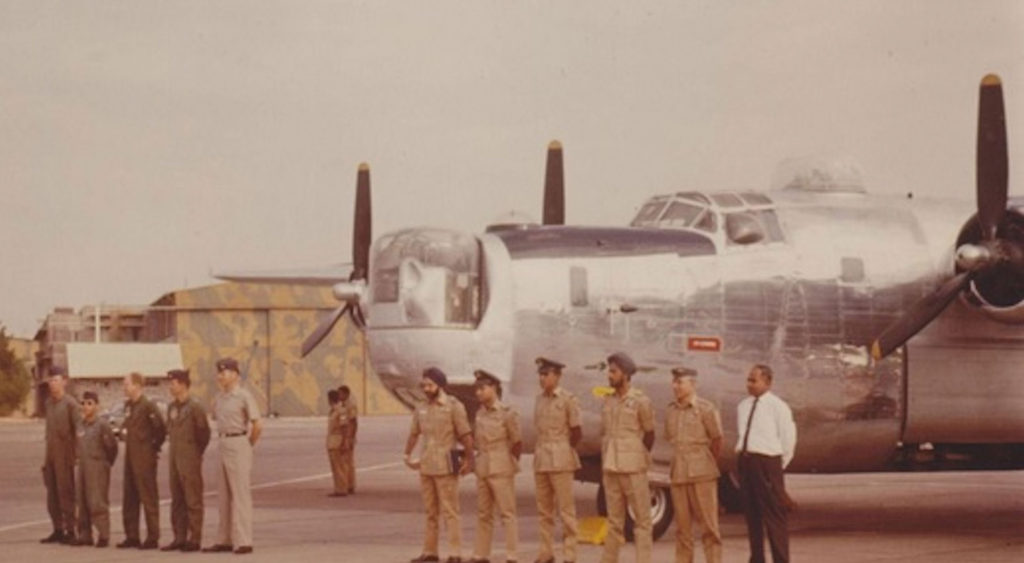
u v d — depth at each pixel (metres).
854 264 21.47
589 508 26.73
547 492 17.22
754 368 15.97
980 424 21.86
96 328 105.31
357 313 26.69
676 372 16.03
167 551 19.64
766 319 20.97
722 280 20.89
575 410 17.14
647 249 20.88
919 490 31.30
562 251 20.67
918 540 20.56
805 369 21.09
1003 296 21.20
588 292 20.48
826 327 21.20
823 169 22.42
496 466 17.38
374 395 110.56
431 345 20.33
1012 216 20.81
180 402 19.59
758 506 15.88
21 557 19.19
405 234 20.95
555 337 20.31
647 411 16.23
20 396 128.88
